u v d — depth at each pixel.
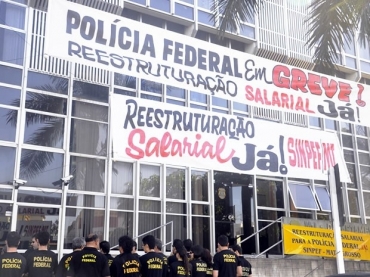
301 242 11.84
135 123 7.94
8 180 9.93
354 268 12.59
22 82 10.56
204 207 12.88
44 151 10.55
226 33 14.14
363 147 17.23
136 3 12.70
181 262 7.14
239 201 13.59
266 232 13.90
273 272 11.16
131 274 6.51
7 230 9.67
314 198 15.12
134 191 11.71
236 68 9.36
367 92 10.96
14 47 10.65
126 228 11.42
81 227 10.73
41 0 11.20
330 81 10.55
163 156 8.10
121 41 8.05
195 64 8.84
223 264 7.39
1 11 10.65
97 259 6.14
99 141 11.45
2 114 10.16
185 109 8.55
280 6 15.58
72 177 10.56
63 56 7.42
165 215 12.04
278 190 14.54
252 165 9.12
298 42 15.62
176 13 13.45
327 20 10.00
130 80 12.32
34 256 6.09
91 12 7.83
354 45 17.50
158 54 8.42
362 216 16.30
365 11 10.36
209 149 8.66
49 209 10.30
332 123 16.58
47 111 10.80
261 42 14.78
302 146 9.91
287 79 9.98
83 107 11.38
